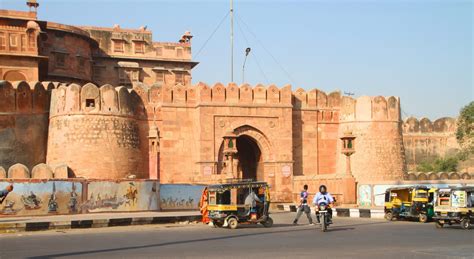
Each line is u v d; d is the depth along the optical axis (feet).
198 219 79.51
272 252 44.16
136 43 193.16
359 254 42.91
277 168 121.29
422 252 44.06
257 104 121.08
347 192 102.58
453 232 61.87
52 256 42.16
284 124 122.52
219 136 118.11
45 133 116.37
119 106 113.09
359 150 124.36
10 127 111.86
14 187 79.66
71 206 83.56
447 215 66.95
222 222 70.64
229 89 120.06
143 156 116.98
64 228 67.97
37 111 115.55
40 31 143.43
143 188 90.79
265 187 71.41
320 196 63.72
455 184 106.83
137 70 190.19
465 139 152.46
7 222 65.98
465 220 66.39
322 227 62.54
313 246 48.21
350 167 115.44
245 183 70.54
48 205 81.71
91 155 109.29
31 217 77.87
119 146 111.34
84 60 172.76
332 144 127.95
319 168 126.52
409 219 82.48
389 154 124.26
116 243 51.24
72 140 109.91
